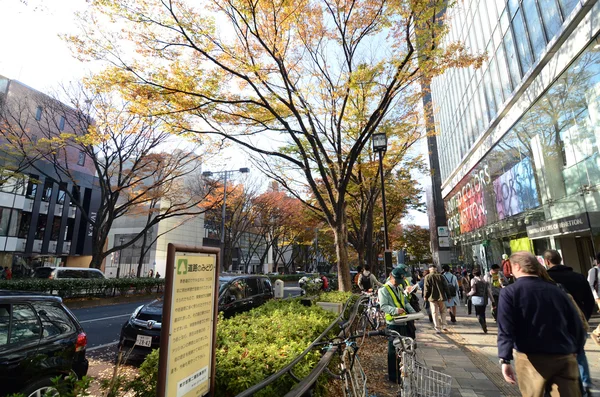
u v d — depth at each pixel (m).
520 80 14.59
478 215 22.12
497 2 16.81
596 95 9.93
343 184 10.45
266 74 8.78
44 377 3.40
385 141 11.34
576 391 2.41
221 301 7.30
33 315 3.60
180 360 1.91
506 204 17.20
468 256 25.25
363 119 10.42
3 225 25.16
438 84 33.28
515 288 2.69
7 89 21.36
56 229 29.70
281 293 12.78
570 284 4.07
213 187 23.88
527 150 14.49
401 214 24.00
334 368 3.43
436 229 36.97
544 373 2.46
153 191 20.22
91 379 2.16
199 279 2.18
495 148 18.34
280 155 10.02
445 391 3.12
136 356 5.50
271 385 2.73
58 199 29.98
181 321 1.95
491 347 6.84
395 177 17.58
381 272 28.97
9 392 3.09
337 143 11.24
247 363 2.90
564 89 11.51
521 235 16.00
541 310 2.55
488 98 19.14
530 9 13.36
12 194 25.67
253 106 9.59
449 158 30.06
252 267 55.09
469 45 21.36
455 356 6.17
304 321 4.30
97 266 18.27
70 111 16.70
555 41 11.38
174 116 8.73
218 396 2.79
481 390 4.42
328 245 38.41
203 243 43.19
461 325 9.61
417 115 13.05
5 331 3.27
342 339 3.29
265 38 9.05
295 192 13.08
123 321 10.55
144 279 19.36
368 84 9.46
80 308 14.27
